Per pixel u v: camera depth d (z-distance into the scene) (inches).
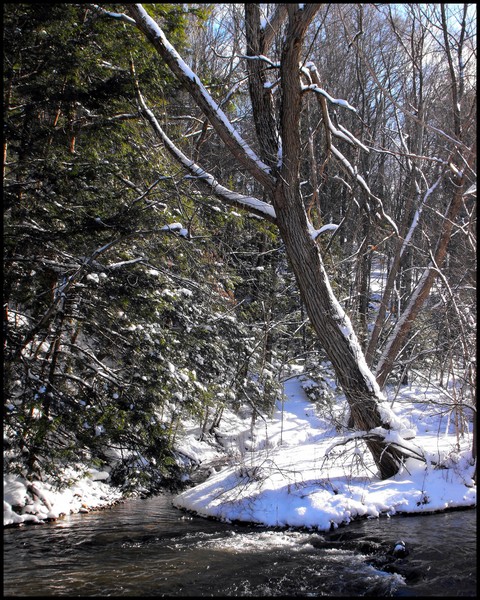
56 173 386.0
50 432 427.2
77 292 422.9
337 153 485.1
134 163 461.4
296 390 924.6
